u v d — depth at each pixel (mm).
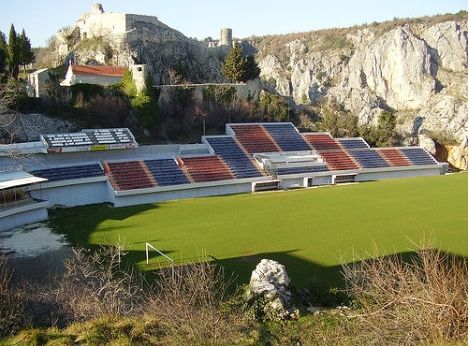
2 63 85375
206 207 63812
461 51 163875
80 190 65500
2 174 55812
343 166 88750
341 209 62031
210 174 75750
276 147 89875
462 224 53125
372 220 55500
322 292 28641
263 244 45719
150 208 63031
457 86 137000
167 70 115375
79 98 83312
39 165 65562
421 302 14914
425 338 14406
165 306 21438
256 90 109625
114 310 23547
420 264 23781
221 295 27578
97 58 111250
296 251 43375
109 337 19953
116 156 75750
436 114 127562
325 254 42312
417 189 77625
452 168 115938
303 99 167000
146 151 78812
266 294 25375
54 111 80562
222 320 21047
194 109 92375
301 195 72938
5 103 69938
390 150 99688
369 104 151125
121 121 85562
